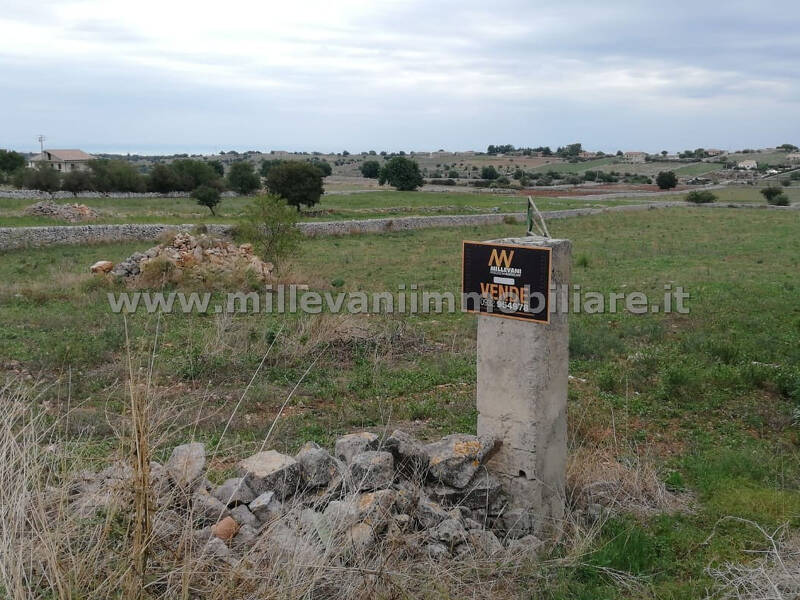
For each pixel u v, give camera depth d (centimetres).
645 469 624
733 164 16088
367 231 3550
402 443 534
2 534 365
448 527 466
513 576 452
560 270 511
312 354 1087
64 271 2016
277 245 2133
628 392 891
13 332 1213
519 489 526
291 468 491
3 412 475
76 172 5925
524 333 511
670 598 441
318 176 4494
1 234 2516
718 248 2852
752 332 1311
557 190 8775
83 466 498
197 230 2970
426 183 9831
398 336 1208
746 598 427
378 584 395
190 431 715
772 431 793
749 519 553
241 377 966
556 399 530
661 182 9194
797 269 2228
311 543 410
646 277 2050
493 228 3966
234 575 362
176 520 419
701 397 907
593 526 529
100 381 920
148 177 6556
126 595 342
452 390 927
